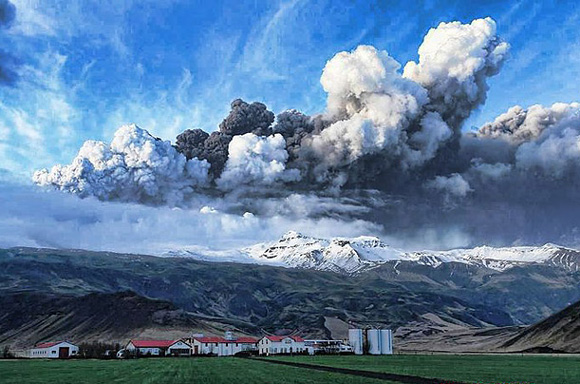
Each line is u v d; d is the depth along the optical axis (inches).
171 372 3479.3
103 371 3705.7
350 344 7775.6
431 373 3257.9
